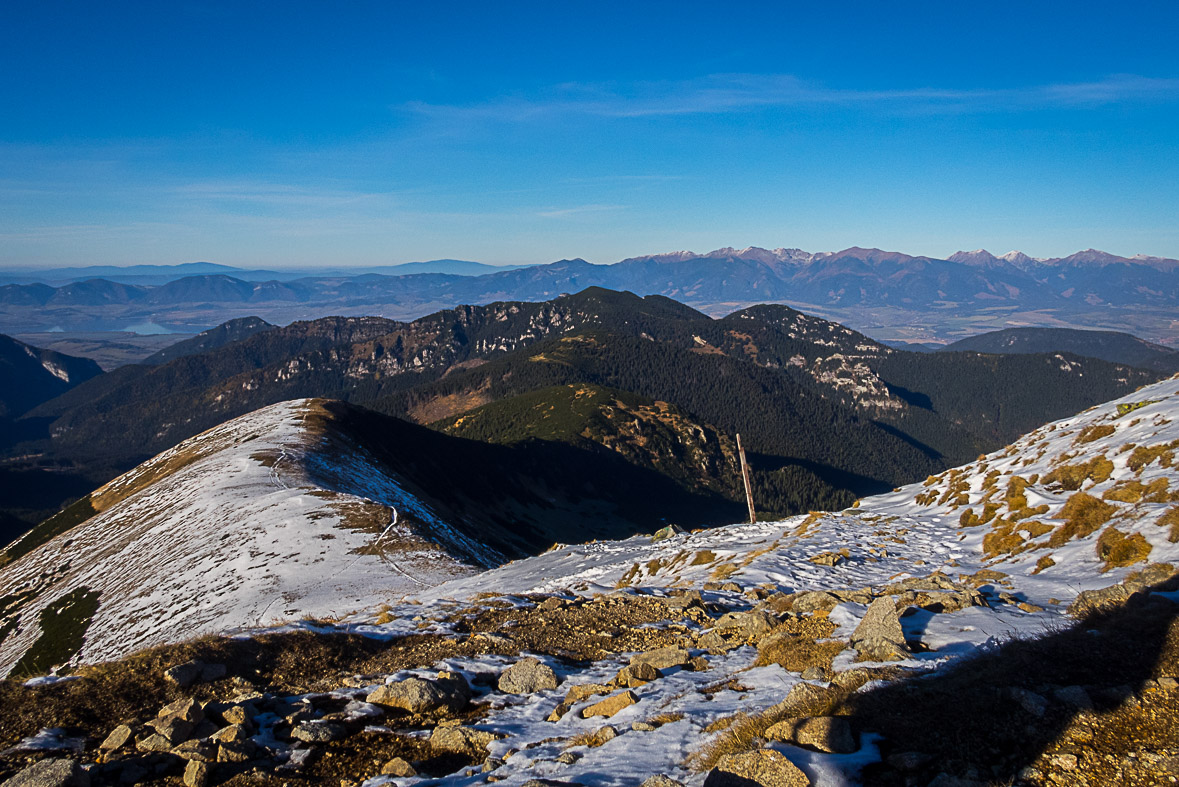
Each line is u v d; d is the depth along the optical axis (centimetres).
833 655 1338
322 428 14850
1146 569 1543
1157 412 3027
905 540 3095
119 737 1173
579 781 926
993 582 2105
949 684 1012
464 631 2014
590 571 3816
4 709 1289
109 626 6988
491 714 1337
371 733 1241
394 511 8456
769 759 825
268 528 8012
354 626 2014
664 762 980
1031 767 759
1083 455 3042
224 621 5656
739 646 1684
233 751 1120
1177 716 793
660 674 1481
